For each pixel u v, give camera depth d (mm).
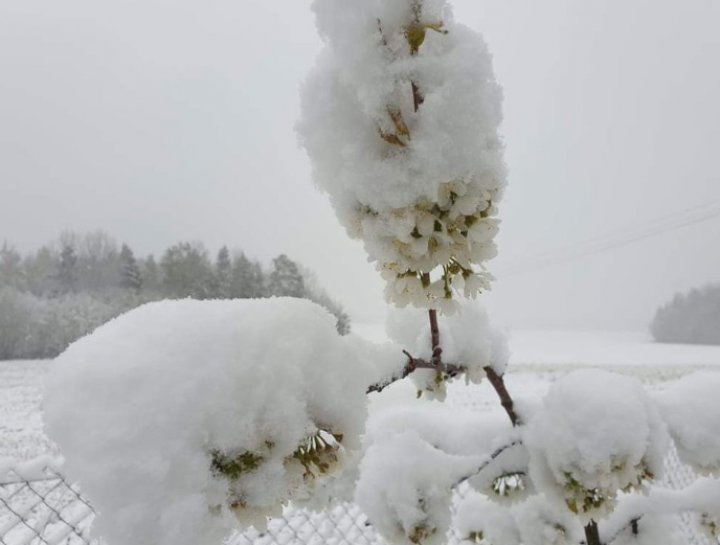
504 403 1419
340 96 844
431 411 1562
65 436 624
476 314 1401
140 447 604
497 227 856
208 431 630
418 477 1218
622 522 1646
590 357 30406
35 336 29375
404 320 1432
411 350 1381
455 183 829
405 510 1180
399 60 801
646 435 1141
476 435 1437
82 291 41031
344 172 825
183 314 704
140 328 686
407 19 809
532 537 1621
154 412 618
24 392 17062
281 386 683
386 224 839
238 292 42562
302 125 859
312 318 767
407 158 818
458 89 803
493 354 1412
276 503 681
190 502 597
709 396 1397
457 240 846
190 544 589
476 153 816
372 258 873
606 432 1135
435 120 803
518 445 1393
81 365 649
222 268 44594
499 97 844
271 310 746
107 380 635
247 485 648
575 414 1176
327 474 738
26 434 9953
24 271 42375
